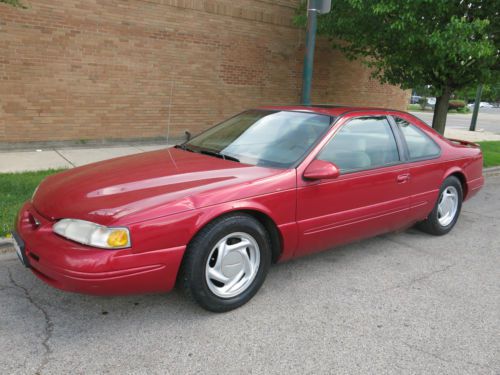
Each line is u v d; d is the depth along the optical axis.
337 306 3.53
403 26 7.34
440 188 5.02
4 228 4.36
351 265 4.37
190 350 2.87
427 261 4.55
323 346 2.98
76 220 2.88
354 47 9.94
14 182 6.00
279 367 2.73
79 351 2.81
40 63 8.38
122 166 3.70
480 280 4.14
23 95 8.34
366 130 4.27
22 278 3.75
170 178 3.33
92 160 8.00
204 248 3.09
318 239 3.82
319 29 9.45
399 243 5.05
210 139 4.44
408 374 2.72
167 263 2.95
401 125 4.69
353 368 2.76
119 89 9.41
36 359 2.71
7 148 8.39
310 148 3.77
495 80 8.80
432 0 7.10
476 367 2.81
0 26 7.84
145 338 2.98
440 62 8.04
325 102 13.35
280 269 4.21
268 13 11.27
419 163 4.65
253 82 11.48
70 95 8.84
